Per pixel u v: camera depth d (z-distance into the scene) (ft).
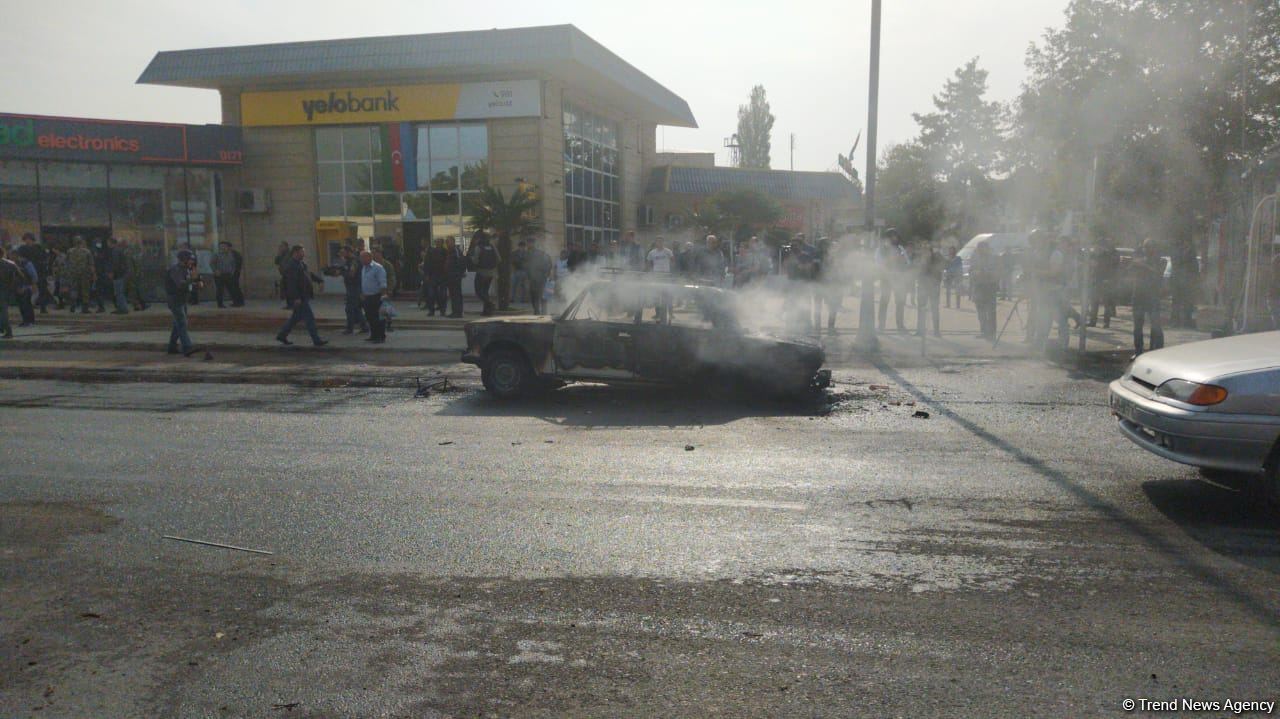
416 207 94.48
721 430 29.78
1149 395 21.04
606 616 14.49
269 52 91.20
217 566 16.90
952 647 13.26
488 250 68.69
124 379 42.63
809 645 13.38
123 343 53.72
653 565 16.79
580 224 102.78
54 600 15.33
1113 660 12.82
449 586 15.83
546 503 20.89
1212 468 19.95
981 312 55.83
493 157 91.66
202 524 19.44
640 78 104.32
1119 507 20.39
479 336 36.11
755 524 19.22
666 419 31.91
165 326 66.23
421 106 91.97
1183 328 61.36
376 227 95.71
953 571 16.38
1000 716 11.32
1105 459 25.14
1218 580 15.89
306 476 23.58
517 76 89.71
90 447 27.32
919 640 13.52
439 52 87.25
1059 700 11.71
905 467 24.30
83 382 41.68
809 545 17.85
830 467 24.35
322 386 40.47
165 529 19.11
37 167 87.97
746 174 135.85
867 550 17.54
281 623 14.33
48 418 32.40
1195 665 12.66
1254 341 21.83
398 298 93.61
